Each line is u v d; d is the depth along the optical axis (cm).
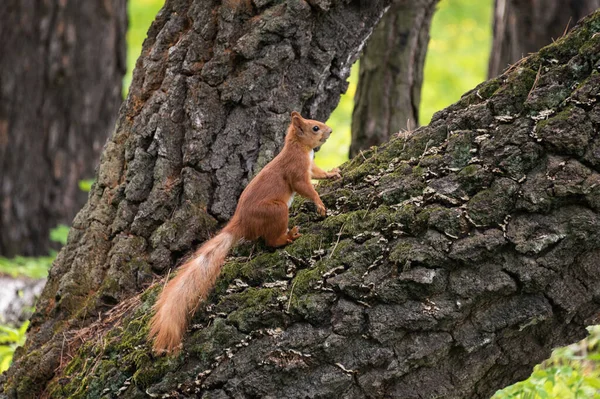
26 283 1371
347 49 842
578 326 659
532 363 667
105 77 1780
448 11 3603
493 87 683
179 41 813
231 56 795
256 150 797
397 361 629
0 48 1689
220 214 779
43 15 1703
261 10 801
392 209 663
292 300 646
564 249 619
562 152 625
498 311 632
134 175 797
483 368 651
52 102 1731
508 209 628
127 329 711
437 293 626
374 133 1271
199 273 686
